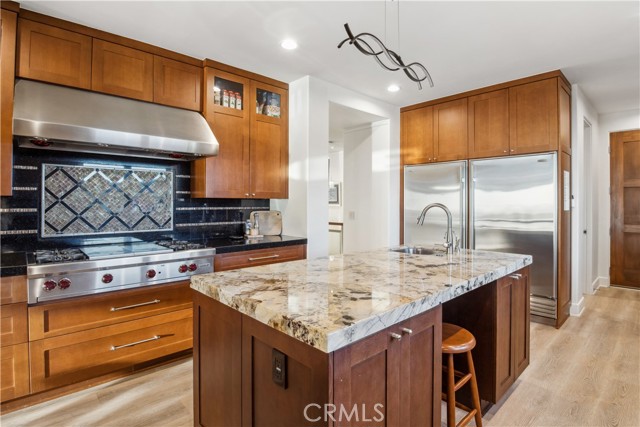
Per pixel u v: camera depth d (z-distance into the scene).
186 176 3.21
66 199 2.57
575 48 2.86
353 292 1.33
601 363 2.60
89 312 2.18
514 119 3.58
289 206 3.65
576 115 3.71
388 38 2.67
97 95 2.48
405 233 4.56
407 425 1.24
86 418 1.95
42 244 2.47
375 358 1.10
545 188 3.38
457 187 4.02
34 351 2.01
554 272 3.32
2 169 2.05
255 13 2.30
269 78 3.46
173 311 2.53
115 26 2.45
